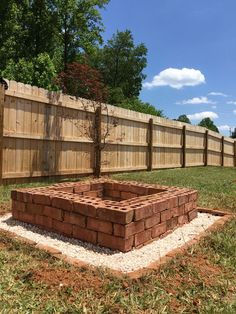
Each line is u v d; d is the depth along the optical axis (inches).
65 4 801.6
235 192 291.3
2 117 271.6
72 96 345.7
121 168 426.0
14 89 283.1
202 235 160.7
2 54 728.3
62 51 896.3
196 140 631.2
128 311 90.9
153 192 201.9
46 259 123.3
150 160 482.6
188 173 463.2
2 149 274.1
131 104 1141.1
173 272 117.0
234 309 94.0
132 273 113.9
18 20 765.3
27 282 104.7
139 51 1723.7
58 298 96.0
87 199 154.4
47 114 319.3
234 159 850.1
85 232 144.9
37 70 673.6
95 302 94.4
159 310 91.9
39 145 313.1
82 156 366.0
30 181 305.4
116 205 143.9
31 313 87.8
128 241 135.5
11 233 152.3
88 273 113.1
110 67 1706.4
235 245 147.1
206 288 106.8
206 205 234.5
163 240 154.7
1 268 113.4
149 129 481.7
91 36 895.7
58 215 154.9
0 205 206.5
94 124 374.6
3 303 91.7
